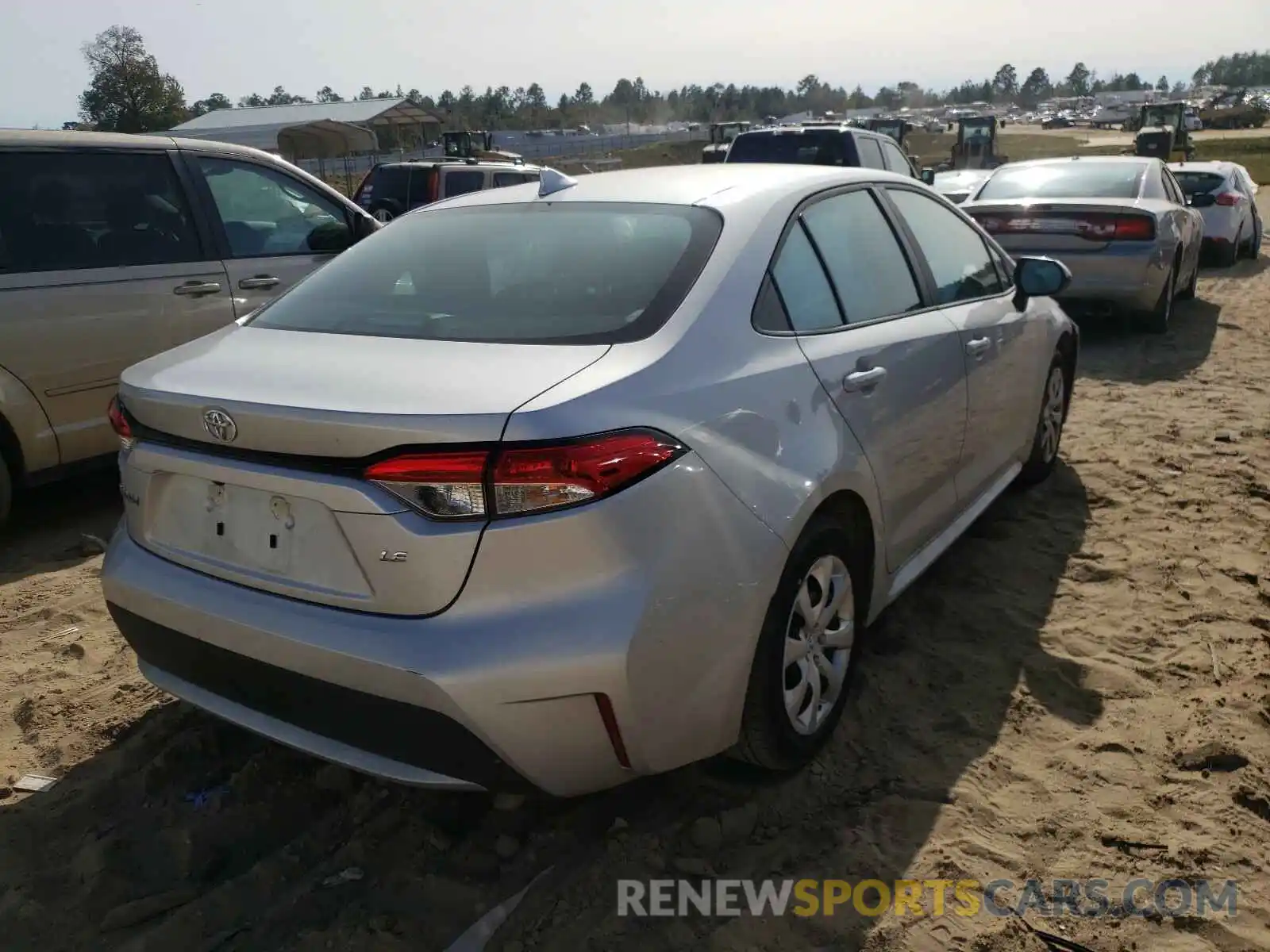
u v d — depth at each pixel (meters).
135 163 5.15
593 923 2.38
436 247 3.10
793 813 2.73
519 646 2.11
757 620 2.46
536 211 3.16
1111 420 6.22
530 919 2.39
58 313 4.70
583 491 2.11
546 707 2.14
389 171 14.51
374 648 2.16
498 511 2.10
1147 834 2.63
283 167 5.89
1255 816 2.70
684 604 2.26
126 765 3.00
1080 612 3.81
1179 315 9.96
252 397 2.29
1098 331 9.17
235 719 2.52
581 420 2.14
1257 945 2.29
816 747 2.90
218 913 2.43
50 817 2.79
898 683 3.34
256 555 2.39
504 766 2.20
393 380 2.29
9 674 3.54
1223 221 13.29
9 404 4.57
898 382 3.17
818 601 2.83
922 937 2.32
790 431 2.63
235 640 2.37
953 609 3.84
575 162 48.84
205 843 2.67
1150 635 3.61
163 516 2.60
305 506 2.29
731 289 2.68
